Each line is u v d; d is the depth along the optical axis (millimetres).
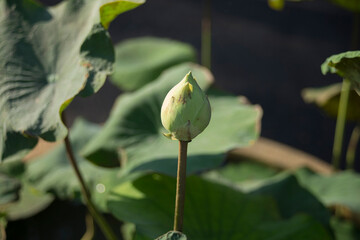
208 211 1811
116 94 4988
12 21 1680
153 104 2008
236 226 1799
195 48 5617
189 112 1310
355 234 2250
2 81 1601
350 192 2180
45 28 1684
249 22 5980
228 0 6340
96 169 2250
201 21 6035
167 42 3225
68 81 1580
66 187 2162
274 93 5043
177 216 1381
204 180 1869
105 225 1806
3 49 1641
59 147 2400
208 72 2080
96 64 1576
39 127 1531
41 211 2445
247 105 1937
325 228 1969
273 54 5508
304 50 5523
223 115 1935
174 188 1804
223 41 5715
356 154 4332
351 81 1480
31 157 2457
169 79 2098
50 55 1652
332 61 1417
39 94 1589
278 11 6074
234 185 2275
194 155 1796
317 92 2512
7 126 1553
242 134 1852
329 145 4480
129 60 3105
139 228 1695
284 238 1798
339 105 2408
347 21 5824
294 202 2098
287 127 4676
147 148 1901
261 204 1867
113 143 1925
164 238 1336
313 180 2324
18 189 1954
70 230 2383
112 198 1788
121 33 5824
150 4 6336
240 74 5266
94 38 1594
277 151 2740
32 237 2332
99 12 1587
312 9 6031
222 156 1782
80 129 2533
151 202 1775
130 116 1978
